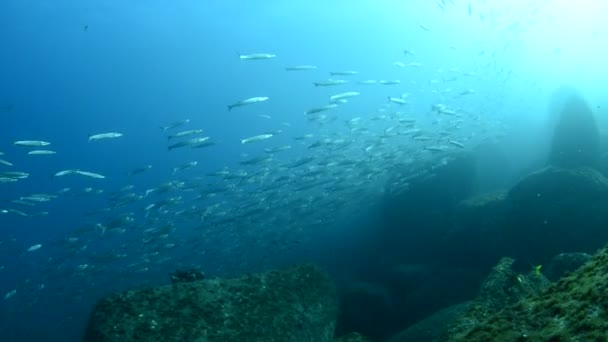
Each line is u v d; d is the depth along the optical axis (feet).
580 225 32.37
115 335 19.16
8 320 76.43
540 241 33.88
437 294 36.83
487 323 9.83
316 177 56.39
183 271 27.89
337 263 60.34
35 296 69.82
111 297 21.13
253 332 20.93
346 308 38.27
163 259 61.26
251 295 22.90
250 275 24.26
